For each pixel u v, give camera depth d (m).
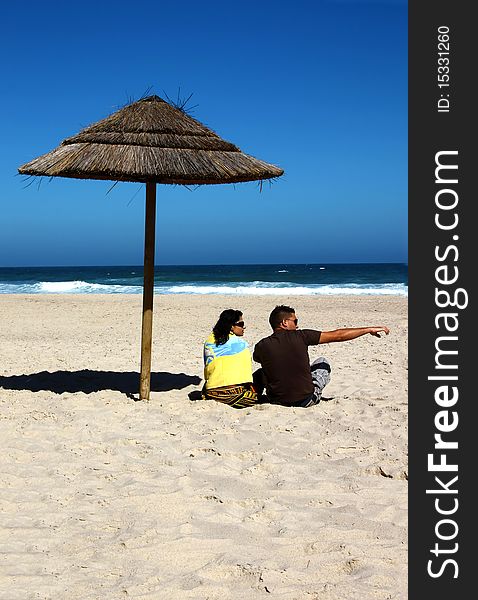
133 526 4.17
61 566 3.67
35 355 11.14
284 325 7.24
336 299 26.78
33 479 4.96
